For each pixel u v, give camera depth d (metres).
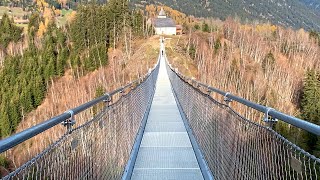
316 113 29.30
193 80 9.29
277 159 2.29
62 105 46.09
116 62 56.97
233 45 64.81
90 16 63.75
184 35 70.94
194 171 5.41
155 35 69.62
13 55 64.31
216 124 4.70
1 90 48.16
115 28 65.56
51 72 52.94
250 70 52.00
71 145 2.50
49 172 2.04
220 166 4.33
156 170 5.45
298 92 41.72
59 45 62.91
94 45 59.78
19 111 43.59
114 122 4.47
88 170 2.94
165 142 7.02
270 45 68.56
